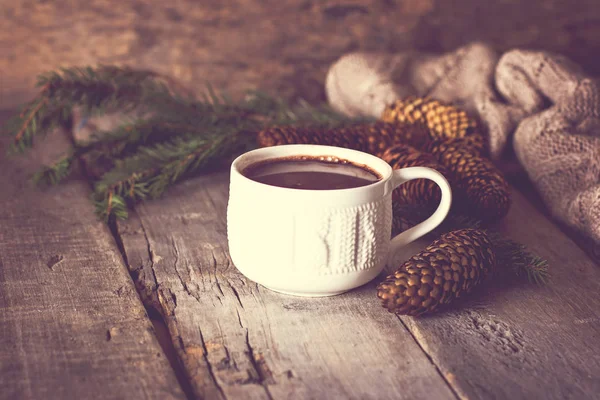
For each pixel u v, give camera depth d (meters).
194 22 1.06
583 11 1.12
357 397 0.52
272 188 0.56
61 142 0.87
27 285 0.61
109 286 0.61
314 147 0.62
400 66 0.92
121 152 0.81
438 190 0.67
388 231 0.60
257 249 0.58
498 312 0.60
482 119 0.83
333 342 0.56
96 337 0.56
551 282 0.64
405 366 0.55
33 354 0.54
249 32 1.08
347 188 0.59
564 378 0.54
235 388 0.53
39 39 1.04
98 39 1.05
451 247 0.59
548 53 0.84
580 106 0.77
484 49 0.90
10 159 0.82
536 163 0.77
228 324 0.58
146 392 0.52
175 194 0.76
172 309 0.59
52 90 0.77
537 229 0.72
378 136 0.74
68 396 0.52
